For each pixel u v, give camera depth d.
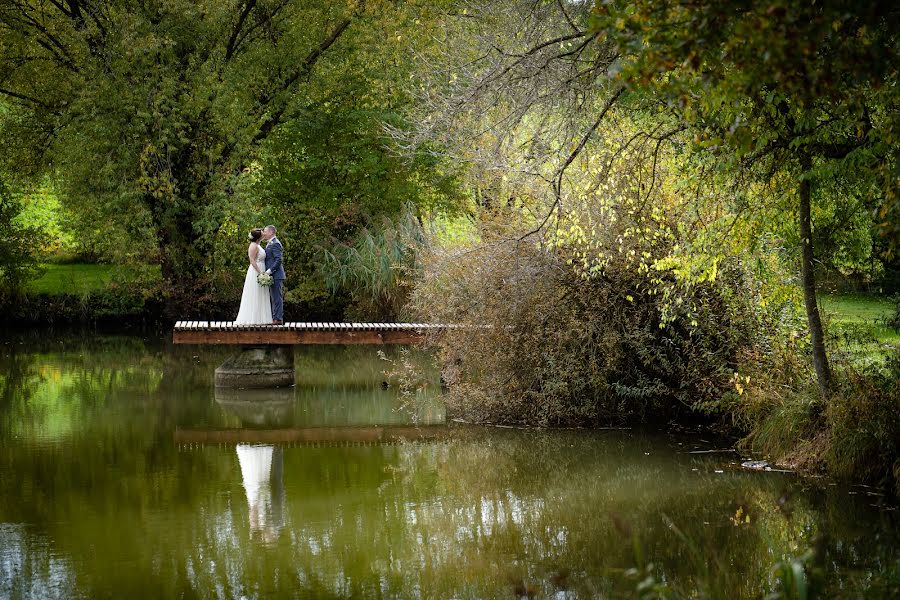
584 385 13.45
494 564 7.60
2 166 27.38
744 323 12.62
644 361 13.12
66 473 11.04
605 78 8.85
